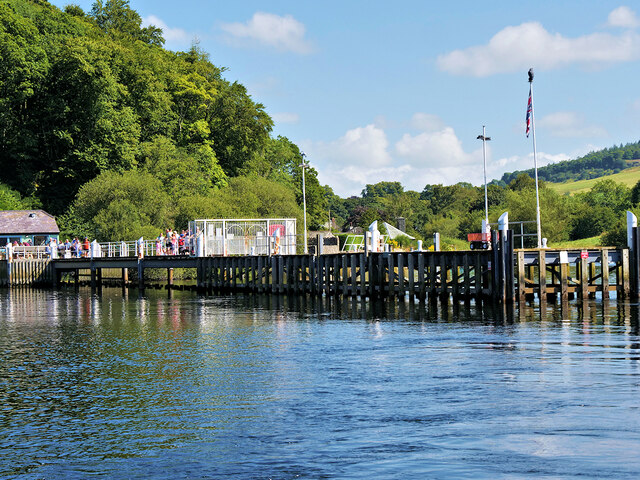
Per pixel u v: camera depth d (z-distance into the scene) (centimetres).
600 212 10444
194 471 1242
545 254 3553
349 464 1239
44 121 9594
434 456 1262
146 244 6581
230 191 8969
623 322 2859
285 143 14962
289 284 4731
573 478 1142
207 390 1830
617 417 1458
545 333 2616
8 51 9062
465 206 17412
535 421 1449
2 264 6900
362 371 2009
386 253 3956
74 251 7081
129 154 9688
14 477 1243
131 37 12675
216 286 5359
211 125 12006
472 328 2800
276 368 2097
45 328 3225
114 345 2630
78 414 1631
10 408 1694
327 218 15762
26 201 9469
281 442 1378
